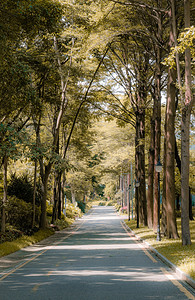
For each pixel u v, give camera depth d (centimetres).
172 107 1956
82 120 3634
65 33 2144
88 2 2156
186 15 1592
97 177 9981
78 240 2339
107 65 3119
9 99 1762
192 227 2867
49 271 1124
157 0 2094
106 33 2064
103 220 5281
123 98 3603
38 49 2230
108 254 1567
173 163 1975
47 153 2070
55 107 3183
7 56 1552
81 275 1042
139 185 3403
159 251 1517
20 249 1794
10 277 1027
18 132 1830
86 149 4634
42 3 1438
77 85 3145
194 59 1962
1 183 2878
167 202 2019
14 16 1419
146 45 2717
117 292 816
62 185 4728
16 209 2402
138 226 3278
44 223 2842
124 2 1905
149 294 795
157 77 2473
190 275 934
